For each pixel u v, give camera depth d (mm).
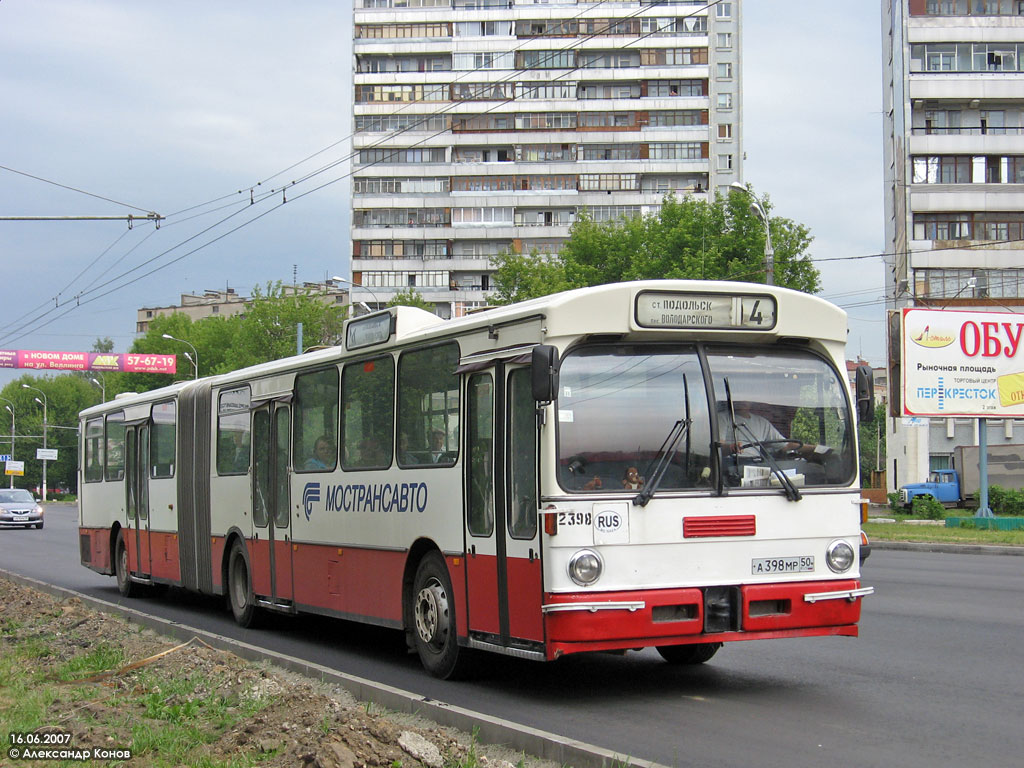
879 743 7445
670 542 8625
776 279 51062
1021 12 61281
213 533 15922
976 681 9641
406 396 11047
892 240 65438
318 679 9703
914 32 60906
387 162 86875
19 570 25641
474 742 7000
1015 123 60875
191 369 98688
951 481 50875
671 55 86312
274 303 78625
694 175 86375
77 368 53312
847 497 9266
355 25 87750
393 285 86688
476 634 9641
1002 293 60062
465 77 86812
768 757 7098
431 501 10406
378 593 11445
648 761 6641
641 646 8445
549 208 86250
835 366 9492
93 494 21391
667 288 8898
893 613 14289
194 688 9023
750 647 11859
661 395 8867
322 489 12766
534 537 8719
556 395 8305
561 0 86688
